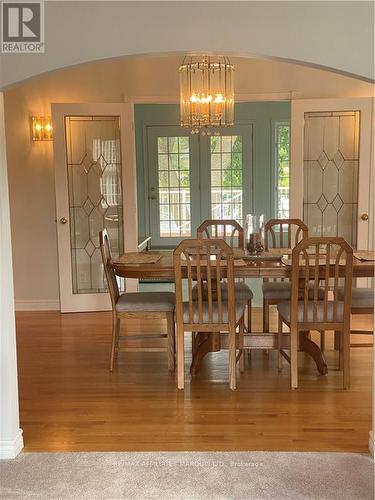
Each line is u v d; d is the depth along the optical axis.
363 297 4.21
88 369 4.37
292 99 5.96
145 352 4.78
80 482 2.74
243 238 4.98
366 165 5.89
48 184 6.20
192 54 2.94
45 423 3.42
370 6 2.81
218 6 2.83
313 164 6.06
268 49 2.85
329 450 3.02
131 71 6.04
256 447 3.07
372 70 2.84
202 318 3.86
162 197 10.00
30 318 5.99
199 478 2.76
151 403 3.70
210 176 9.92
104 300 6.20
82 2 2.83
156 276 4.03
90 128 6.10
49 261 6.30
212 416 3.48
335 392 3.83
